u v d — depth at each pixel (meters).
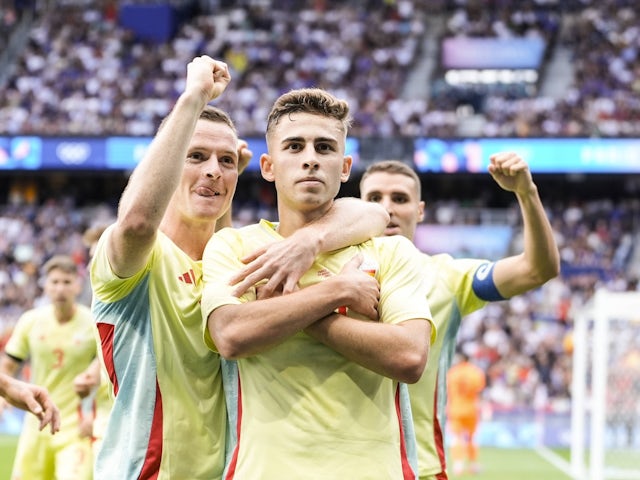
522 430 19.98
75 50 34.62
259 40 35.41
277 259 3.28
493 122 30.48
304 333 3.29
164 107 31.92
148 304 3.60
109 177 32.16
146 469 3.54
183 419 3.57
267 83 33.31
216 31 36.31
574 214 30.59
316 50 34.84
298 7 37.50
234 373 3.51
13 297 26.48
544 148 27.56
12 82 33.16
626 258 28.80
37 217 30.23
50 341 7.65
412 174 5.18
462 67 34.34
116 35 35.34
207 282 3.40
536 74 34.03
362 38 35.34
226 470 3.37
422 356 3.23
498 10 36.50
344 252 3.50
